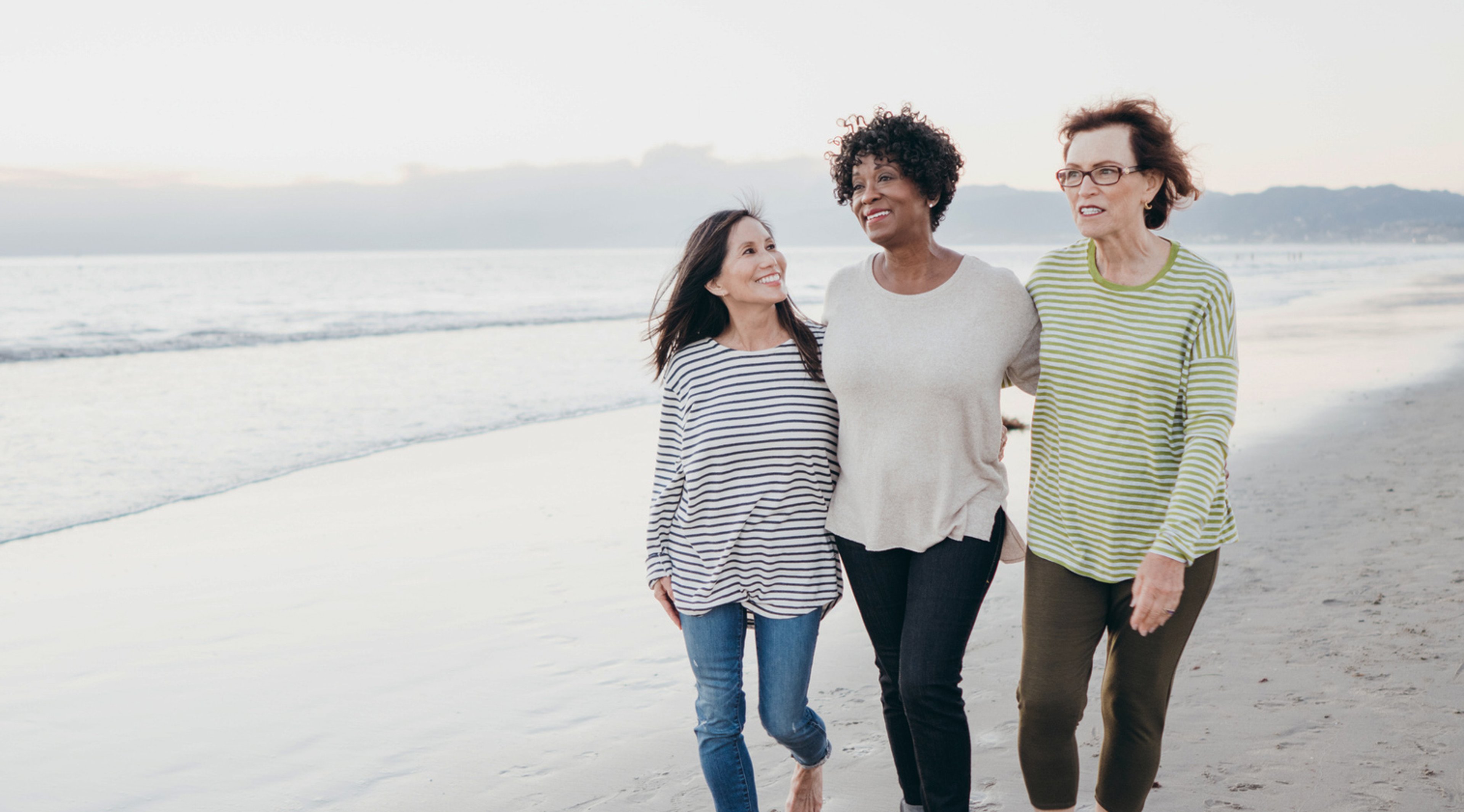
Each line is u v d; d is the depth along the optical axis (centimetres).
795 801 260
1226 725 304
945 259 236
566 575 541
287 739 351
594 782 308
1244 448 785
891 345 225
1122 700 207
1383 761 273
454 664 416
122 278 5953
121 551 618
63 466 876
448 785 312
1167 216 220
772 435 235
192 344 1944
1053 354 217
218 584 543
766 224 245
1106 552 210
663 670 404
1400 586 426
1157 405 203
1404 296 2925
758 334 246
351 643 446
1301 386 1126
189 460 899
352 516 692
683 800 292
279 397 1272
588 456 893
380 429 1046
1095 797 241
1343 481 646
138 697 393
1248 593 435
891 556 234
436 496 747
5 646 453
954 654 222
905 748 247
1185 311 199
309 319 2717
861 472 233
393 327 2394
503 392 1310
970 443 228
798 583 239
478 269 8606
